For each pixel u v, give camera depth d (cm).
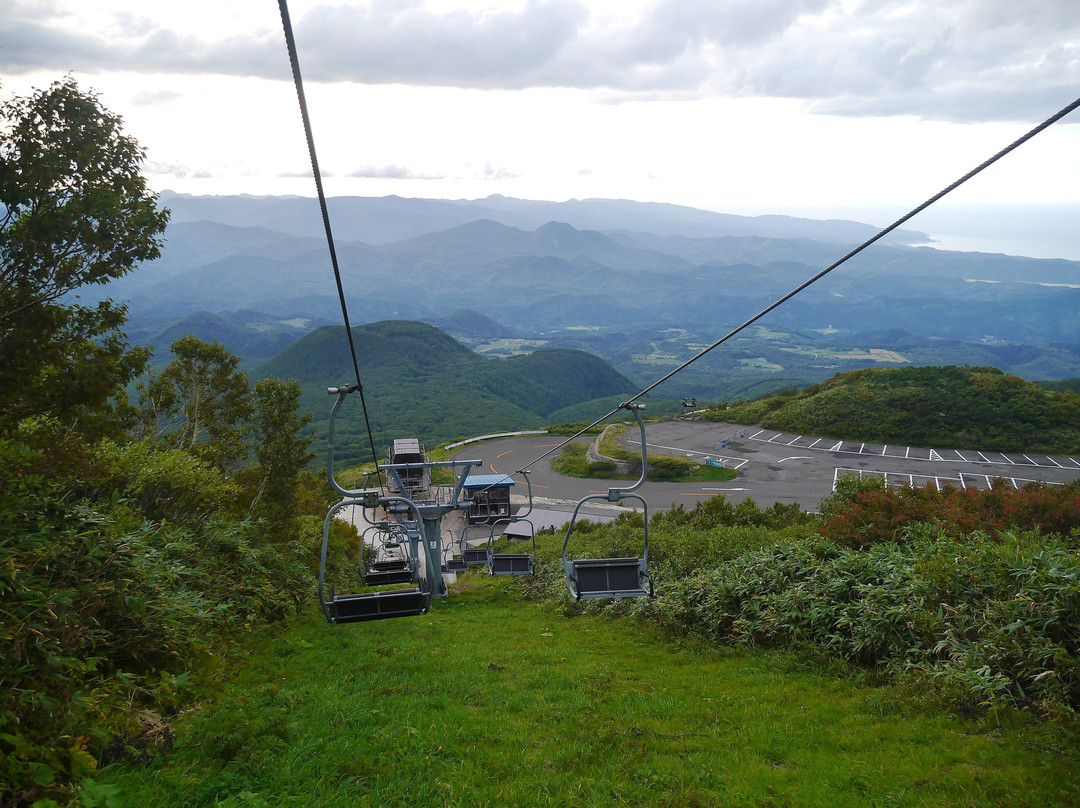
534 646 1616
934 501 1958
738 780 727
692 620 1638
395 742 809
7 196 1253
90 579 931
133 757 689
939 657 1073
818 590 1398
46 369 1460
